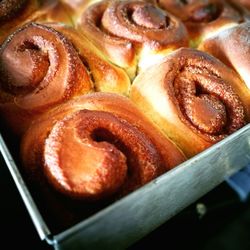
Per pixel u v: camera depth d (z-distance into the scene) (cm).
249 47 18
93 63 17
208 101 15
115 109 15
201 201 18
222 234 18
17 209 16
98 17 19
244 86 17
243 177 20
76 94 15
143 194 11
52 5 20
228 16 21
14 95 16
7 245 15
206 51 19
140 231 13
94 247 11
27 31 16
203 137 15
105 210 10
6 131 15
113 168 12
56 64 15
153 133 14
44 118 14
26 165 13
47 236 9
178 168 11
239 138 13
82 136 12
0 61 16
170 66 16
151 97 16
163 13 19
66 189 12
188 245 17
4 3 18
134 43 18
